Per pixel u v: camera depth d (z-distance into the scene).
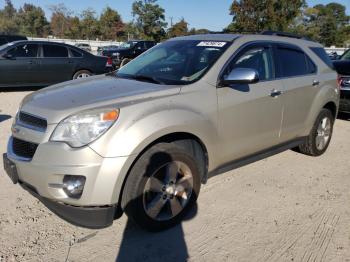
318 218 3.63
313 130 5.17
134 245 3.11
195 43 4.23
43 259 2.88
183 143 3.46
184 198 3.42
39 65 10.95
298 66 4.79
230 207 3.79
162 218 3.29
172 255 3.00
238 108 3.78
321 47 5.39
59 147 2.85
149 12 60.09
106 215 2.97
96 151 2.82
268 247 3.13
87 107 2.98
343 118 8.44
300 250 3.10
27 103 3.34
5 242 3.07
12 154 3.22
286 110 4.45
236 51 3.93
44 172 2.89
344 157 5.52
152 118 3.04
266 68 4.27
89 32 71.06
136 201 3.03
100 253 2.99
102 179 2.85
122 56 21.11
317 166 5.07
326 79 5.17
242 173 4.71
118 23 72.44
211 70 3.66
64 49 11.43
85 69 11.80
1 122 6.76
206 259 2.96
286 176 4.66
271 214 3.67
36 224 3.35
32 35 77.94
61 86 3.76
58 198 2.91
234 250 3.08
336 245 3.19
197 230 3.36
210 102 3.53
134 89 3.41
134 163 3.02
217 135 3.62
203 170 3.65
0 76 10.41
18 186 4.07
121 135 2.88
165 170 3.23
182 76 3.73
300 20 48.56
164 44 4.63
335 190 4.31
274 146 4.48
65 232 3.25
